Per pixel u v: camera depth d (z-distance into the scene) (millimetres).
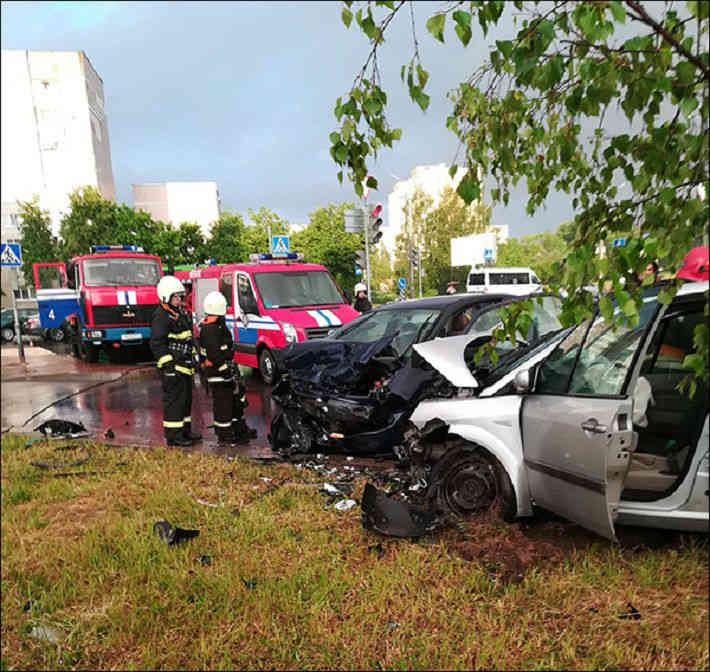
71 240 37156
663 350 3422
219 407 6309
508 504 3576
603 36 1312
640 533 3465
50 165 69750
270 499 4496
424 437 4000
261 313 9727
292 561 3488
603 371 3209
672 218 1559
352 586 3174
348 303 10422
